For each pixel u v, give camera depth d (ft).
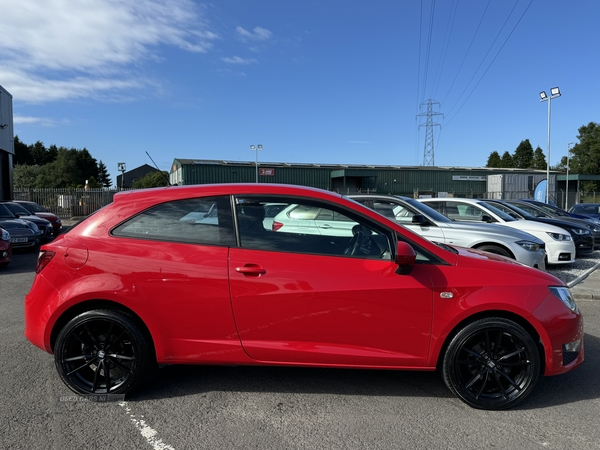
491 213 30.53
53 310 10.57
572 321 10.77
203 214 11.05
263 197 11.18
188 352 10.58
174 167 162.61
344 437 9.33
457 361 10.50
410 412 10.46
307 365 10.56
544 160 341.21
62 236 11.21
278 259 10.53
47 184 220.84
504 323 10.36
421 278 10.45
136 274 10.44
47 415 10.14
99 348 10.85
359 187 161.79
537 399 11.26
